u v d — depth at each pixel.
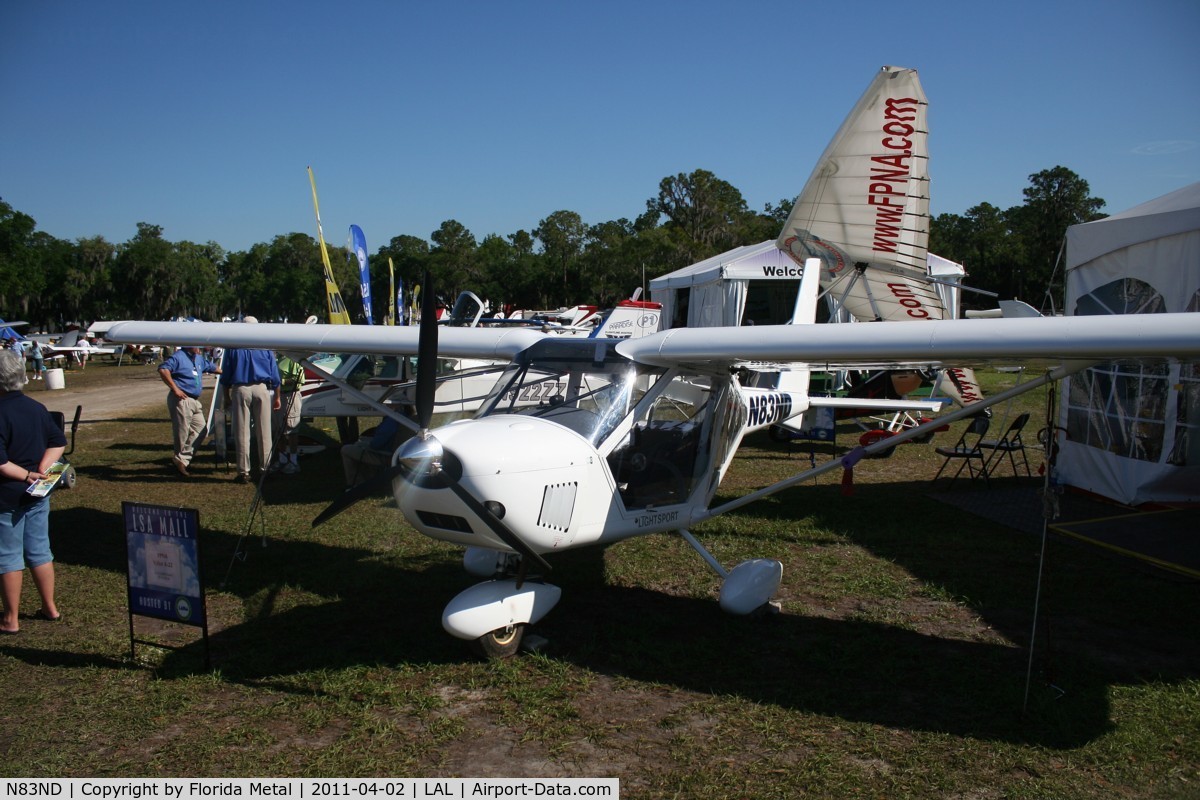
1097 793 2.73
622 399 4.29
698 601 4.72
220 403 9.62
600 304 64.38
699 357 4.24
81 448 10.48
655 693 3.54
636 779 2.84
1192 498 6.44
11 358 4.06
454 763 2.95
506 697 3.49
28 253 61.66
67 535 6.12
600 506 4.11
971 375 7.93
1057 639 4.11
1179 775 2.85
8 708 3.38
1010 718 3.26
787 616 4.48
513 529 3.70
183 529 3.62
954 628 4.28
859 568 5.29
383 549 5.79
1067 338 3.34
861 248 7.63
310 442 9.95
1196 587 4.86
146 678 3.66
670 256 63.94
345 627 4.32
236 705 3.40
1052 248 53.84
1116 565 5.30
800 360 4.06
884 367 4.69
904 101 6.19
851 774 2.85
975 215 68.75
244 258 107.88
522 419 4.05
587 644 4.06
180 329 6.20
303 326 5.86
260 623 4.37
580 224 71.31
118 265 86.81
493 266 66.50
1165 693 3.46
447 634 4.18
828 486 7.91
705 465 4.89
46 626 4.31
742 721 3.26
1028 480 8.09
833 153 6.64
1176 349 3.14
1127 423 6.77
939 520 6.49
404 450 3.59
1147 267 6.27
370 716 3.29
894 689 3.55
